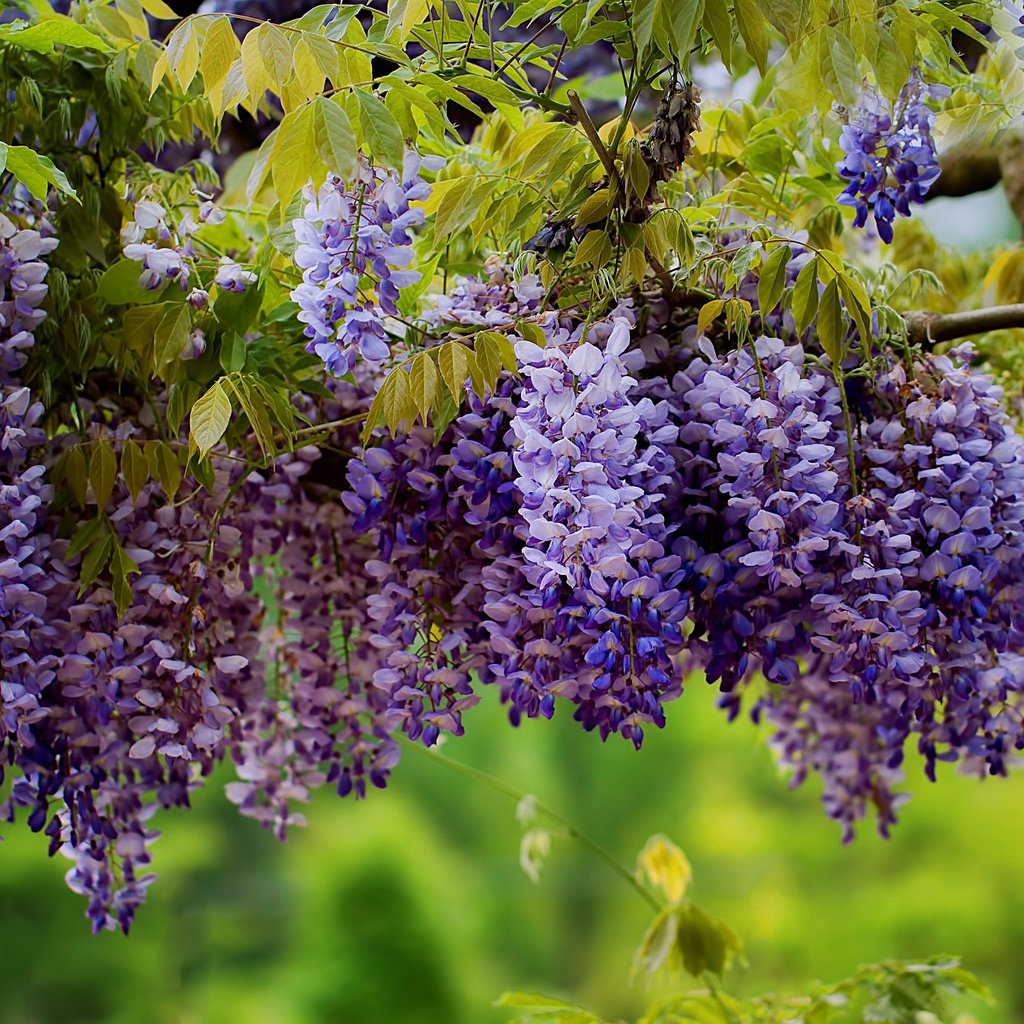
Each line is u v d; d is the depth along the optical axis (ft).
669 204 8.86
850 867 31.22
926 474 8.51
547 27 8.57
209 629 8.84
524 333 8.45
